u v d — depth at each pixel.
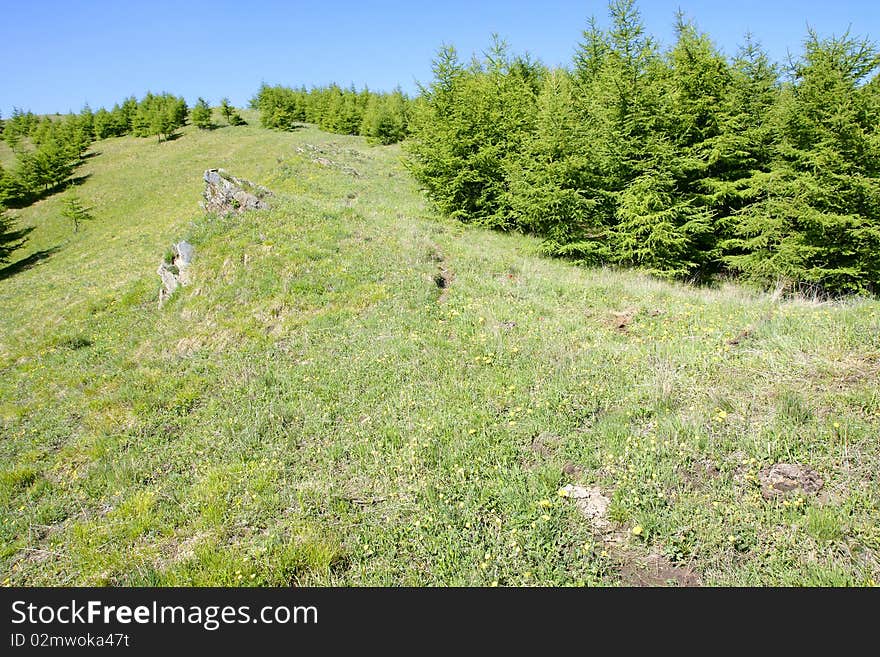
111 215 42.72
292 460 6.80
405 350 9.41
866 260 14.65
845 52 14.62
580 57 24.67
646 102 16.94
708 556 4.49
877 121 14.49
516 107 22.52
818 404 6.04
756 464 5.38
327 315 11.45
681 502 5.04
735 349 7.91
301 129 66.06
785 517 4.66
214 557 5.07
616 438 6.15
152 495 6.46
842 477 5.04
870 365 6.56
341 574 4.79
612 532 4.88
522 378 7.88
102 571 5.28
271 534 5.31
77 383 10.95
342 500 5.79
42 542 6.18
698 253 18.00
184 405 8.95
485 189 21.86
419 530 5.12
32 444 8.71
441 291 12.49
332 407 7.92
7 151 74.88
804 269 15.04
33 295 23.42
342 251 14.24
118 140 70.88
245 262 13.81
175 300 13.68
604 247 17.14
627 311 10.71
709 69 17.52
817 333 7.70
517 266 14.62
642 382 7.38
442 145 21.95
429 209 23.42
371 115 56.69
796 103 15.27
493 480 5.71
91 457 7.90
